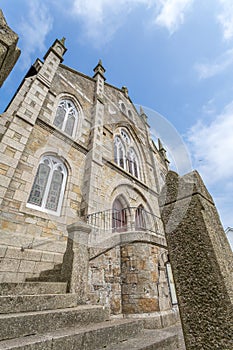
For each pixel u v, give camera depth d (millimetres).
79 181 6273
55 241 4672
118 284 4414
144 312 4047
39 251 4285
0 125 5117
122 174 8422
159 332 3240
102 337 2346
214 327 959
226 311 956
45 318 2223
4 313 2145
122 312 4156
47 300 2598
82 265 3500
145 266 4613
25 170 4988
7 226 4105
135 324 2986
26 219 4477
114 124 9383
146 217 8055
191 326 1038
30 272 3963
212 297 1025
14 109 5715
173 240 1334
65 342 1963
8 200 4375
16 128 5219
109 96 10656
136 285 4375
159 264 4984
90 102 9328
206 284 1072
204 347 947
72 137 7113
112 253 4586
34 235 4414
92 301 3605
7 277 3643
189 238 1259
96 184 6375
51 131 6246
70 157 6484
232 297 1010
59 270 3695
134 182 8742
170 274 5172
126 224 7023
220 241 1295
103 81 11250
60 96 7734
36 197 5039
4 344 1667
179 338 3076
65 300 2816
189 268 1175
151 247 5039
